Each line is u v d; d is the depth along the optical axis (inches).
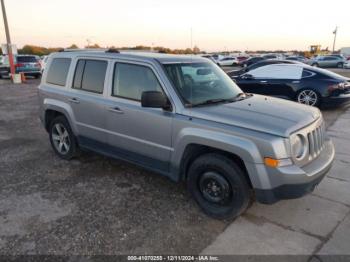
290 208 142.8
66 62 193.5
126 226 129.3
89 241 119.4
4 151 225.1
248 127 119.6
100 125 171.5
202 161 132.5
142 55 158.7
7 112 376.8
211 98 147.4
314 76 350.3
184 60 158.4
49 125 214.1
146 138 150.1
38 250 114.2
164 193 158.6
